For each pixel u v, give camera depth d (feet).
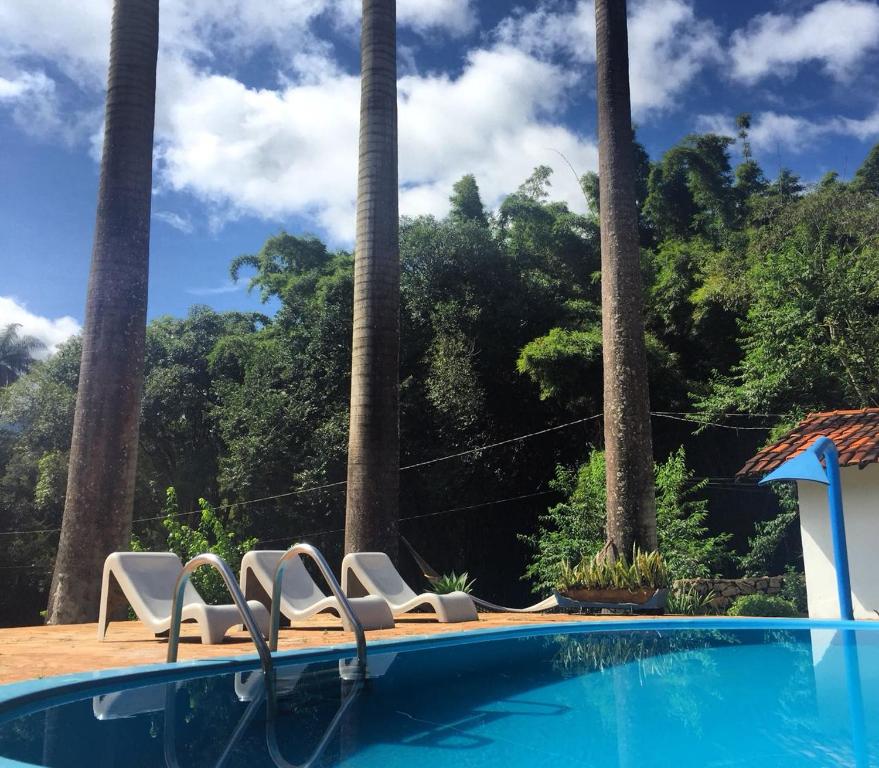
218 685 11.53
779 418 55.57
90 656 15.94
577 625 21.12
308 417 73.31
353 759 7.59
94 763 6.98
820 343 53.62
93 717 9.05
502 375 72.28
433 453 70.23
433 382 70.95
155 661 14.93
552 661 15.05
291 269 100.17
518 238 79.41
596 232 80.48
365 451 33.65
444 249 74.49
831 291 52.16
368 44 37.55
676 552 46.93
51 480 71.61
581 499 57.16
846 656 15.70
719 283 66.90
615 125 39.45
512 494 71.31
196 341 88.12
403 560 71.26
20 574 77.92
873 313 54.65
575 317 72.43
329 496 68.18
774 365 54.19
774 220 72.28
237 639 19.25
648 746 8.34
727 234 84.12
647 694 11.48
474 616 25.48
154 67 34.88
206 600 37.04
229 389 78.89
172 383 80.53
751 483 62.64
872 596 27.48
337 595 13.17
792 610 32.96
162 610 19.57
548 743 8.45
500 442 70.85
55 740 7.87
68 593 29.73
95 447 30.99
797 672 13.61
